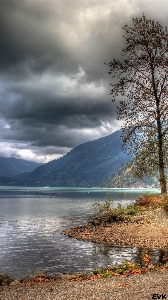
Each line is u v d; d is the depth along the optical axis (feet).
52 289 34.37
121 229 89.15
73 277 43.50
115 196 450.71
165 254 61.00
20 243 85.87
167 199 106.52
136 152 125.70
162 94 122.72
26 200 394.93
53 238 92.63
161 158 122.83
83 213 188.44
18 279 49.16
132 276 38.91
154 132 122.52
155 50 123.85
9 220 155.94
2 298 31.37
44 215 180.55
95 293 30.78
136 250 66.74
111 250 68.18
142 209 112.06
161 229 82.69
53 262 60.75
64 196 533.96
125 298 28.37
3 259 64.85
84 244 78.28
